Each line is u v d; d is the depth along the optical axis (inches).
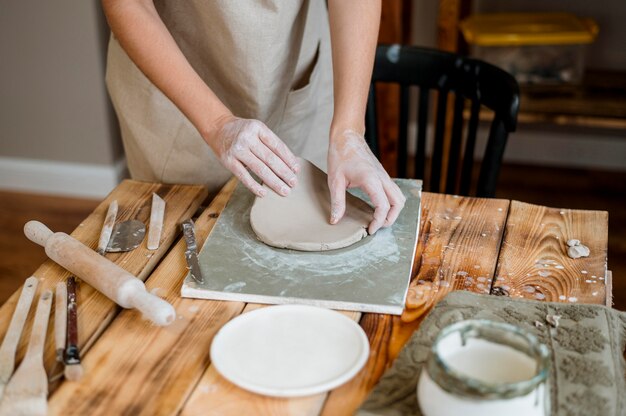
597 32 102.2
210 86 58.2
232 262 42.5
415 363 35.2
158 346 37.2
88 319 38.9
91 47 104.9
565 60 103.0
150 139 59.5
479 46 105.3
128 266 43.1
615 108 97.4
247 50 54.1
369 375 35.3
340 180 45.5
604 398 32.9
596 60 111.7
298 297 39.6
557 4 110.2
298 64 59.9
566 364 34.9
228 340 36.8
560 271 42.9
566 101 99.7
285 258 42.8
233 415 33.0
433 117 118.4
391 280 40.8
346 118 48.3
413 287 41.5
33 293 41.0
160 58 48.6
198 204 51.0
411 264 42.3
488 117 99.9
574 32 100.7
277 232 44.2
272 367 35.2
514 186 114.1
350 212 45.8
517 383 28.7
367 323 38.6
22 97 110.3
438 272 42.8
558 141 118.8
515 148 120.8
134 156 62.2
